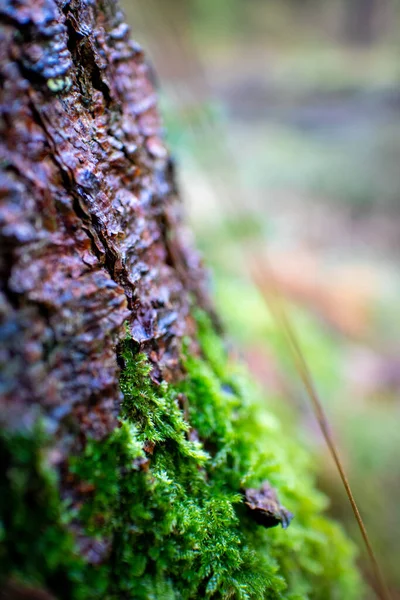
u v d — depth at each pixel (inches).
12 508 5.6
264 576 7.5
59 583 5.8
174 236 10.0
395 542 17.4
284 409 19.6
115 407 6.6
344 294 38.9
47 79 6.5
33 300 6.0
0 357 5.7
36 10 6.4
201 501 7.4
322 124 70.6
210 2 94.0
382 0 91.9
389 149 63.2
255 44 96.1
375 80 76.9
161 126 10.5
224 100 74.4
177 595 6.7
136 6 34.5
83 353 6.4
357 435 22.5
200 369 8.7
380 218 57.5
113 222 7.3
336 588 10.0
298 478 10.6
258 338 23.2
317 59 88.9
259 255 29.2
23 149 6.2
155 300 8.0
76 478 6.1
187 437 7.8
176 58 36.0
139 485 6.6
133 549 6.5
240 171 49.1
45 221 6.3
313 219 55.3
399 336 36.5
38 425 5.8
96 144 7.5
